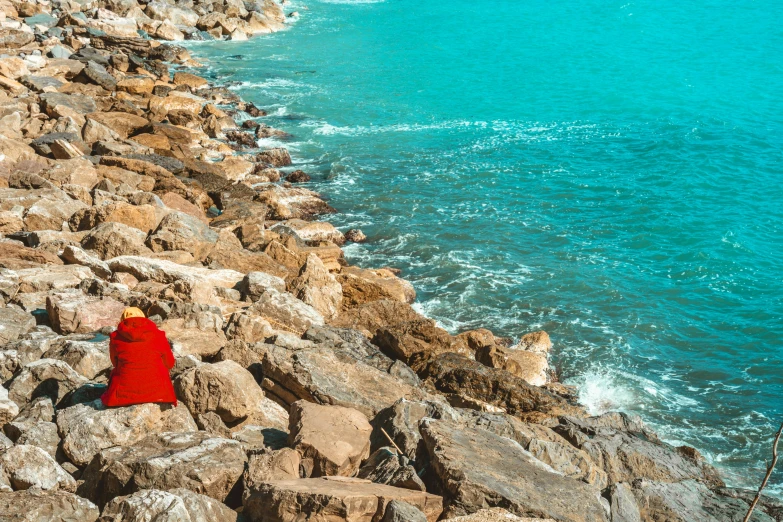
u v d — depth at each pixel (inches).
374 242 959.0
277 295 634.8
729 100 1642.5
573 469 411.5
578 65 1931.6
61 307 502.3
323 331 602.9
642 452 482.0
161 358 382.0
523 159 1280.8
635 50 2073.1
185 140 1218.6
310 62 1931.6
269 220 984.9
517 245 960.9
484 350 666.2
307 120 1456.7
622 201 1108.5
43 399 389.4
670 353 739.4
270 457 342.6
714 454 593.3
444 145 1344.7
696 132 1424.7
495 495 328.8
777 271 906.7
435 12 2603.3
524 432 437.1
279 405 452.4
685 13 2468.0
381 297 748.0
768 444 605.9
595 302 824.9
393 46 2129.7
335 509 297.6
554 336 755.4
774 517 438.0
